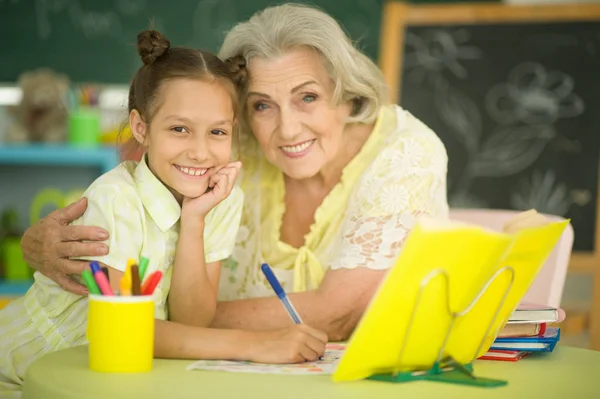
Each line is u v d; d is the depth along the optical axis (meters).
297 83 1.68
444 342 1.16
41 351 1.52
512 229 1.23
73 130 4.15
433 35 3.89
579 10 3.71
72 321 1.52
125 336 1.13
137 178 1.54
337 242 1.84
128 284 1.16
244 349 1.26
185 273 1.54
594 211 3.59
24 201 4.50
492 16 3.82
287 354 1.24
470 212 2.14
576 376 1.21
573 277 3.89
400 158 1.78
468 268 1.12
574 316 3.22
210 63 1.52
